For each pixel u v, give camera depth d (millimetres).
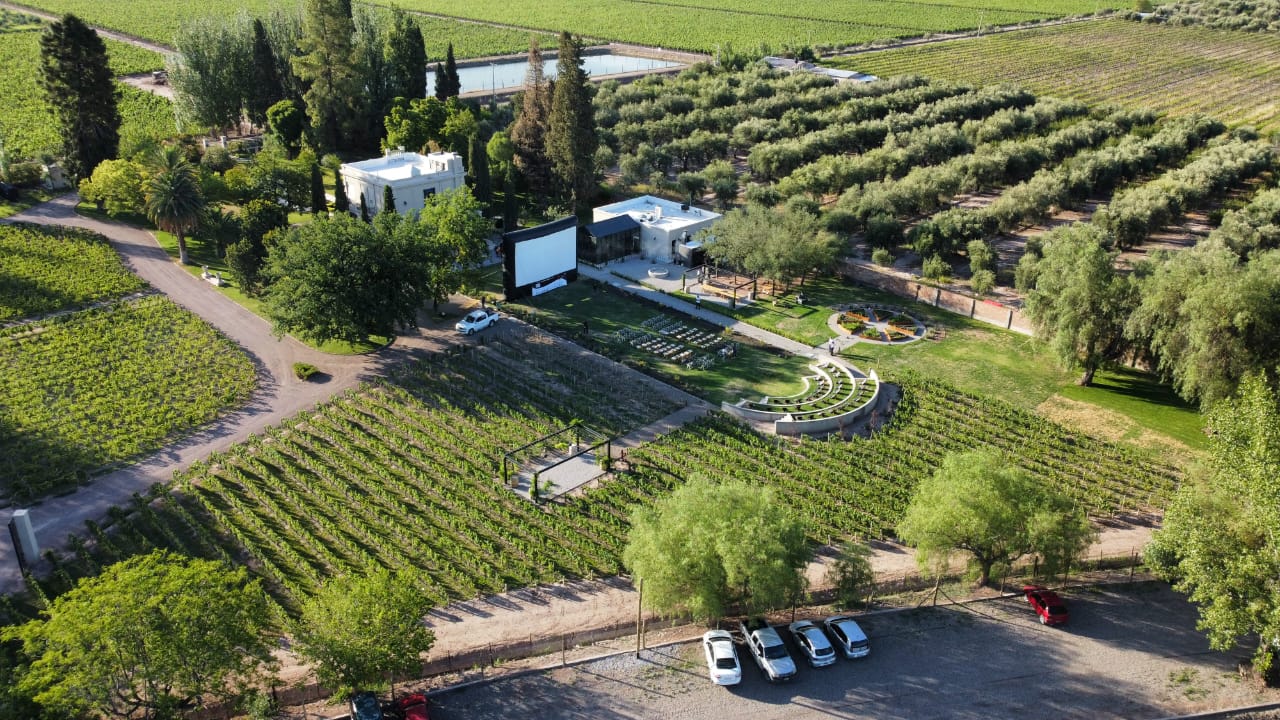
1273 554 52188
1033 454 81438
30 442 80750
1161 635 59062
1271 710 52656
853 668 56156
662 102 192000
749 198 141125
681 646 58594
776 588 54969
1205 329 80250
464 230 110625
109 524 70938
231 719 52531
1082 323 90062
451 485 76750
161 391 90125
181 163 121062
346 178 137500
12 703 48844
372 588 53031
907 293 115438
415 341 102438
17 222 127000
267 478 76500
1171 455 81750
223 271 119312
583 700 53750
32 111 187000
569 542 70188
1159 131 172250
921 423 86625
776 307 112375
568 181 142125
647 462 80188
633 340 103312
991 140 170500
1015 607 61875
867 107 188750
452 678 55750
